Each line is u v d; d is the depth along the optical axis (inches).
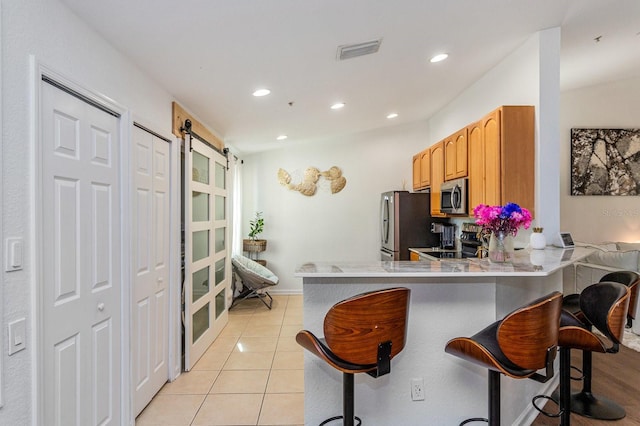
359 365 60.1
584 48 144.6
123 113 84.9
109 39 78.2
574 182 211.3
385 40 102.0
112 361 80.7
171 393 110.0
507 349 59.7
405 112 194.9
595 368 123.1
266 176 239.8
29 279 56.7
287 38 89.8
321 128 199.5
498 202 117.3
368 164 232.4
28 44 56.4
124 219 84.7
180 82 106.7
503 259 87.2
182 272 125.0
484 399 83.8
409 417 82.1
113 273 81.4
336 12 81.9
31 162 56.8
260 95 128.6
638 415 94.9
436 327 82.5
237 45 89.2
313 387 79.5
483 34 110.3
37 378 57.9
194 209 133.1
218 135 176.2
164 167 111.7
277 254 239.6
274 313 198.2
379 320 59.8
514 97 127.0
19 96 54.9
